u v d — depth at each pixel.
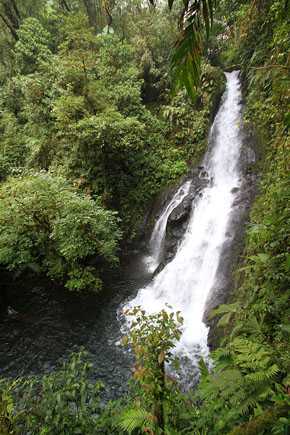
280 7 3.82
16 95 14.16
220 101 10.26
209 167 9.25
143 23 12.07
